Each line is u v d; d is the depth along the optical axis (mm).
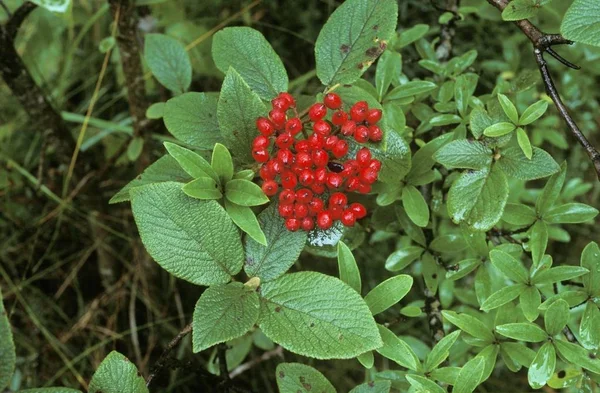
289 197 547
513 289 583
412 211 601
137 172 890
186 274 549
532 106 569
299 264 938
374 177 555
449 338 576
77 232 978
